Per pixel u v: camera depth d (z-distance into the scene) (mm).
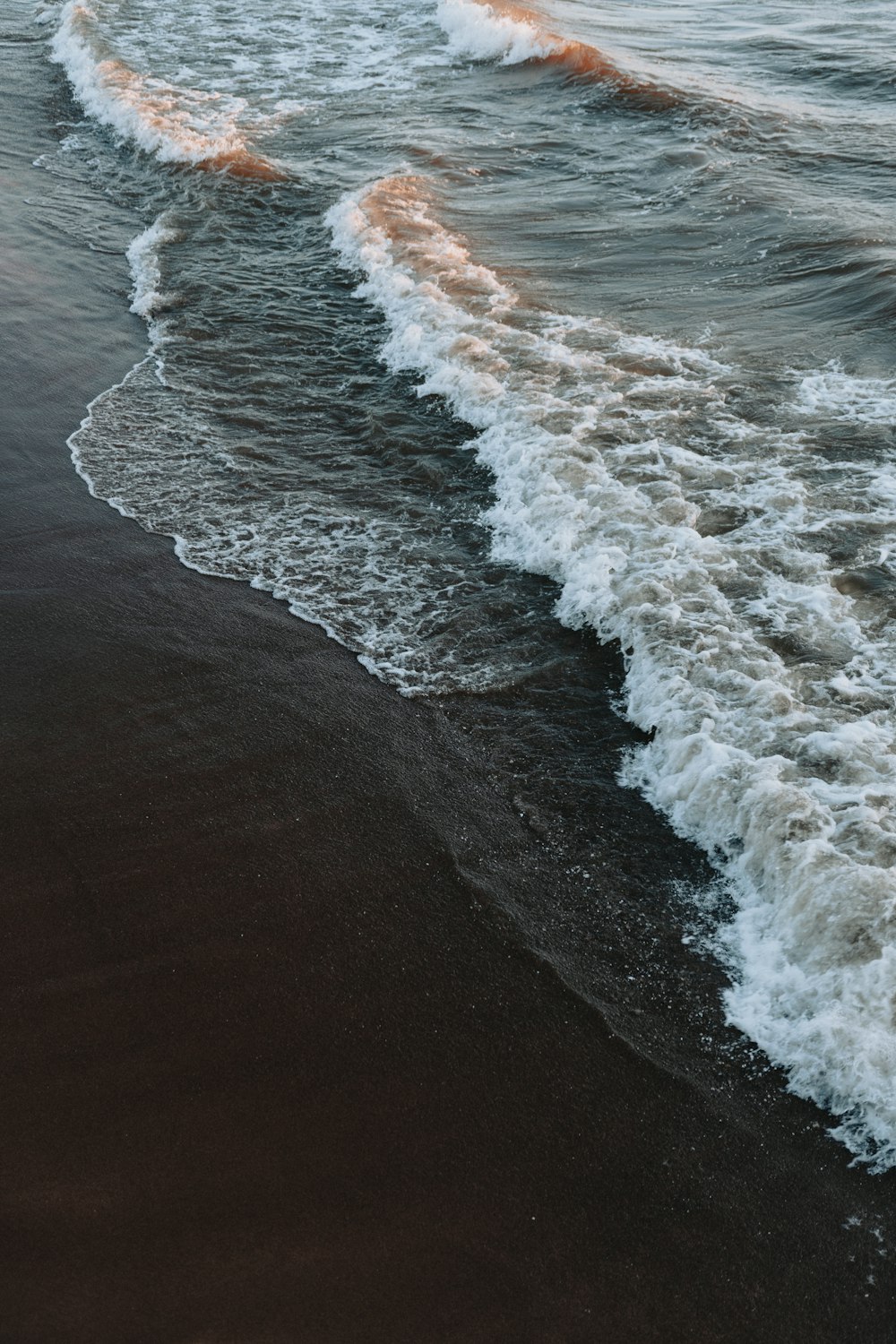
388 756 5004
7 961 4047
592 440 7059
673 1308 3066
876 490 6457
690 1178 3385
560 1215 3279
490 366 7980
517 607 5945
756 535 6137
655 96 13391
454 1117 3543
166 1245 3184
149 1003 3895
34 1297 3061
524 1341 2984
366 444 7461
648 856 4504
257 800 4754
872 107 12867
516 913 4258
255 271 10031
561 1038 3795
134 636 5754
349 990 3947
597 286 9258
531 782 4867
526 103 14102
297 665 5562
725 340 8266
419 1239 3211
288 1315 3027
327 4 19219
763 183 10906
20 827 4621
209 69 15711
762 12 17516
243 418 7793
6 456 7340
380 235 10164
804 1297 3096
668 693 5105
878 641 5359
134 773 4895
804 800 4398
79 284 9812
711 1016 3875
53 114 14625
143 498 6926
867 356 7910
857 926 3896
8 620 5867
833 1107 3559
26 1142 3447
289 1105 3566
